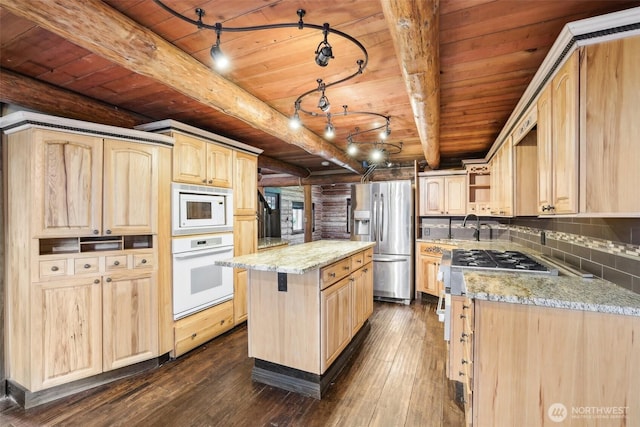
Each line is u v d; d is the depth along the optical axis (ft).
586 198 4.17
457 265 6.71
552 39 5.22
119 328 7.70
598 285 4.96
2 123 6.79
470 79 6.79
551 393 4.27
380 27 4.98
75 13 4.04
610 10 4.41
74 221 7.06
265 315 7.59
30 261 6.59
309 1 4.34
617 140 4.02
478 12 4.48
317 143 11.73
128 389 7.28
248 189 11.64
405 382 7.58
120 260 7.75
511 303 4.40
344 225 26.89
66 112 7.53
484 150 14.28
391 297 14.70
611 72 4.02
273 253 8.62
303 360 7.15
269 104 8.43
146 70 5.25
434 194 15.30
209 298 9.80
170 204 8.69
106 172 7.51
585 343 4.11
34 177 6.57
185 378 7.76
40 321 6.68
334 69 6.48
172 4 4.37
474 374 4.62
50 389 6.85
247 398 6.95
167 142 8.53
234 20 4.79
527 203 8.36
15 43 5.45
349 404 6.72
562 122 4.74
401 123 10.36
